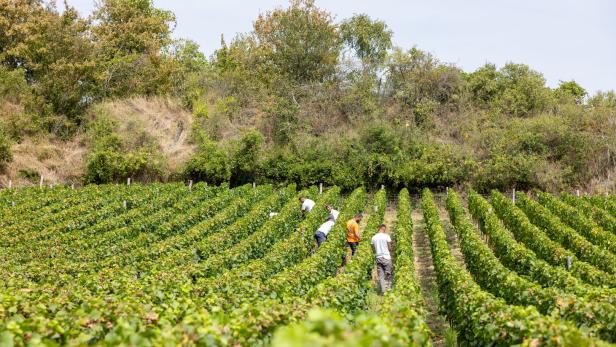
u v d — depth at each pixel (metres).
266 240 19.22
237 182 35.25
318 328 3.77
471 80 43.09
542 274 13.84
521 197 27.42
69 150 36.38
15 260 16.41
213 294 10.23
